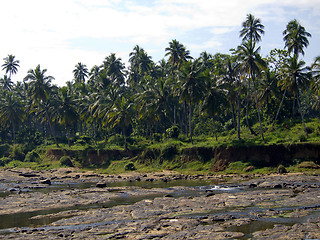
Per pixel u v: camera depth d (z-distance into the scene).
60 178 55.34
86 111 78.31
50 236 20.95
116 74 90.38
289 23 65.62
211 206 27.25
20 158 79.12
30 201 33.16
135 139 75.19
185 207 27.31
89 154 70.50
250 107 73.88
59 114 76.12
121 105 66.56
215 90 56.62
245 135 62.50
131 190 38.66
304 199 27.78
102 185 41.94
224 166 50.62
